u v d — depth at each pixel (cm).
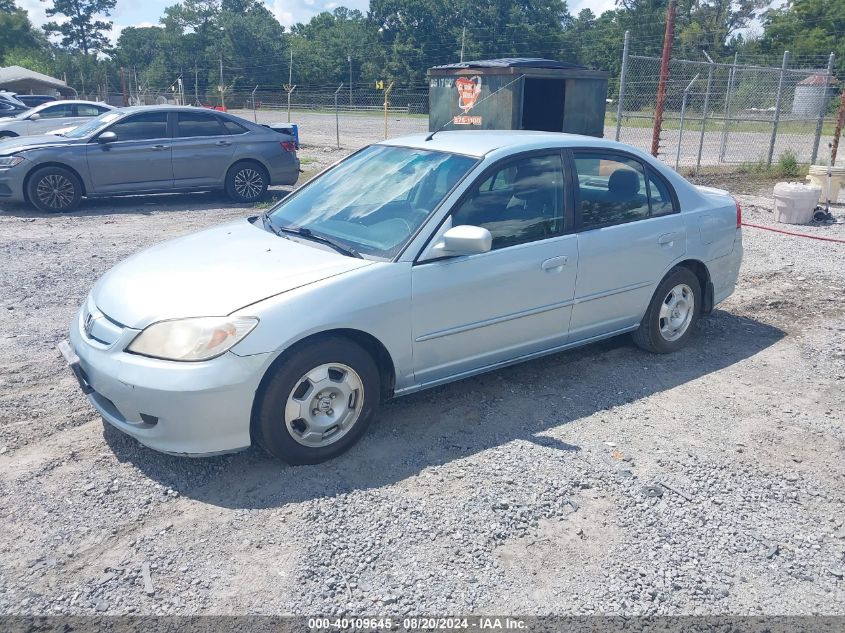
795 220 1095
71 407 461
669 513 358
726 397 493
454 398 479
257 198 1306
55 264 805
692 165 1802
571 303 485
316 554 322
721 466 403
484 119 1194
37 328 599
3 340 570
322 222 461
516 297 454
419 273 411
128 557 321
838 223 1102
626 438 432
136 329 367
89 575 309
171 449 366
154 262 429
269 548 326
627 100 1753
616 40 4934
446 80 1251
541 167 475
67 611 289
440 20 5981
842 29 4769
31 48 9500
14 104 2289
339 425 398
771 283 773
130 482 377
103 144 1159
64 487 372
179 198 1344
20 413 451
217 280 390
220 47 7275
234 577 308
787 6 5134
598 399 484
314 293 379
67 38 11231
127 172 1181
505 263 445
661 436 436
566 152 489
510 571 315
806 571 321
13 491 367
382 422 445
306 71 6316
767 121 1658
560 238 473
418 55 5906
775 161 1850
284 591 300
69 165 1138
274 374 370
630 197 520
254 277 390
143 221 1092
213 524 343
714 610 296
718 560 326
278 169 1307
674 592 305
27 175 1124
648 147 2106
